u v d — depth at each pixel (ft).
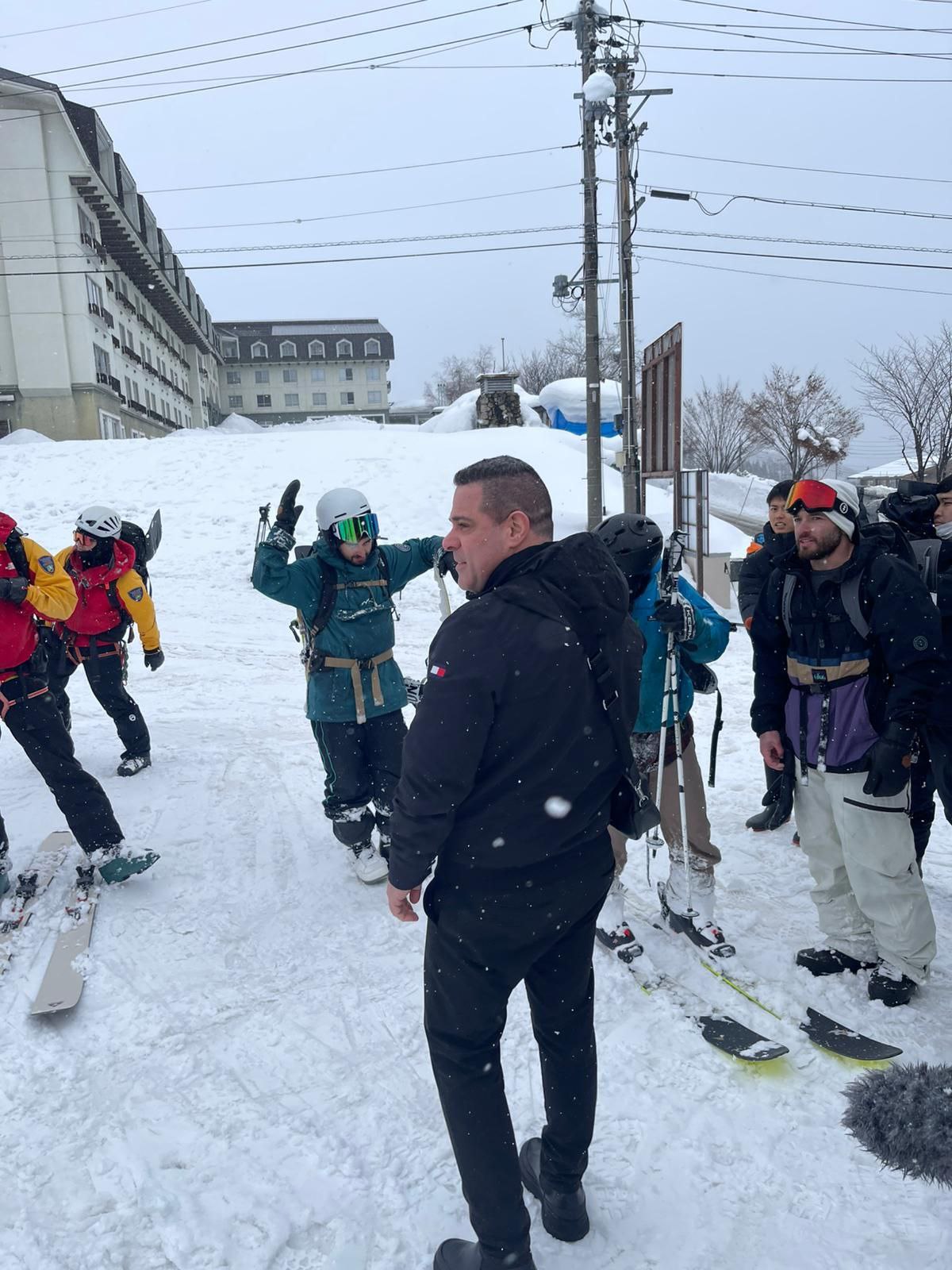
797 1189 7.07
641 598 10.34
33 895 12.08
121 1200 7.03
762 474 147.13
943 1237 6.54
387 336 245.65
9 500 57.36
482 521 5.92
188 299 170.19
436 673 5.58
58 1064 8.71
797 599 9.65
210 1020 9.46
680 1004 9.59
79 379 106.32
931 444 82.99
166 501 56.80
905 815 9.34
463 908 5.82
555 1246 6.63
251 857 13.61
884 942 9.53
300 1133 7.77
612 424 84.33
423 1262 6.49
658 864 13.38
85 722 21.74
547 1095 6.61
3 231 102.42
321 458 62.34
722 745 19.53
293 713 22.53
